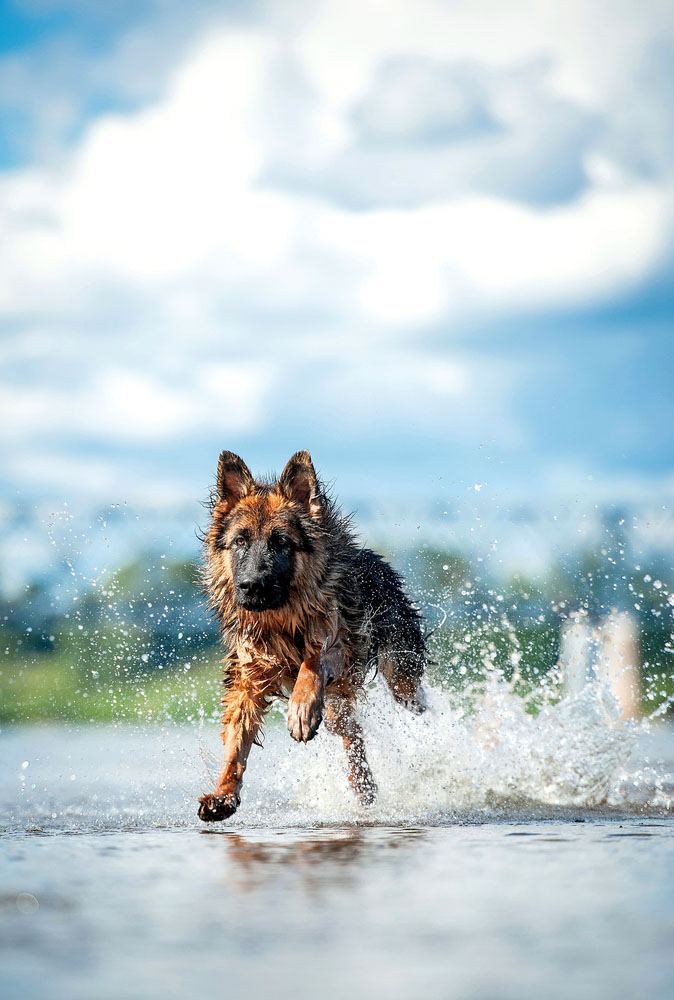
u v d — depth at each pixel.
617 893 5.47
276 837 8.20
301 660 11.92
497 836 8.01
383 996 3.74
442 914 4.99
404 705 14.02
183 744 18.44
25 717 21.75
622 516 20.86
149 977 4.01
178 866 6.53
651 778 13.18
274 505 11.84
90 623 22.53
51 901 5.38
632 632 18.53
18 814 10.76
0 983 3.95
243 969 4.11
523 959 4.21
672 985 3.86
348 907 5.16
